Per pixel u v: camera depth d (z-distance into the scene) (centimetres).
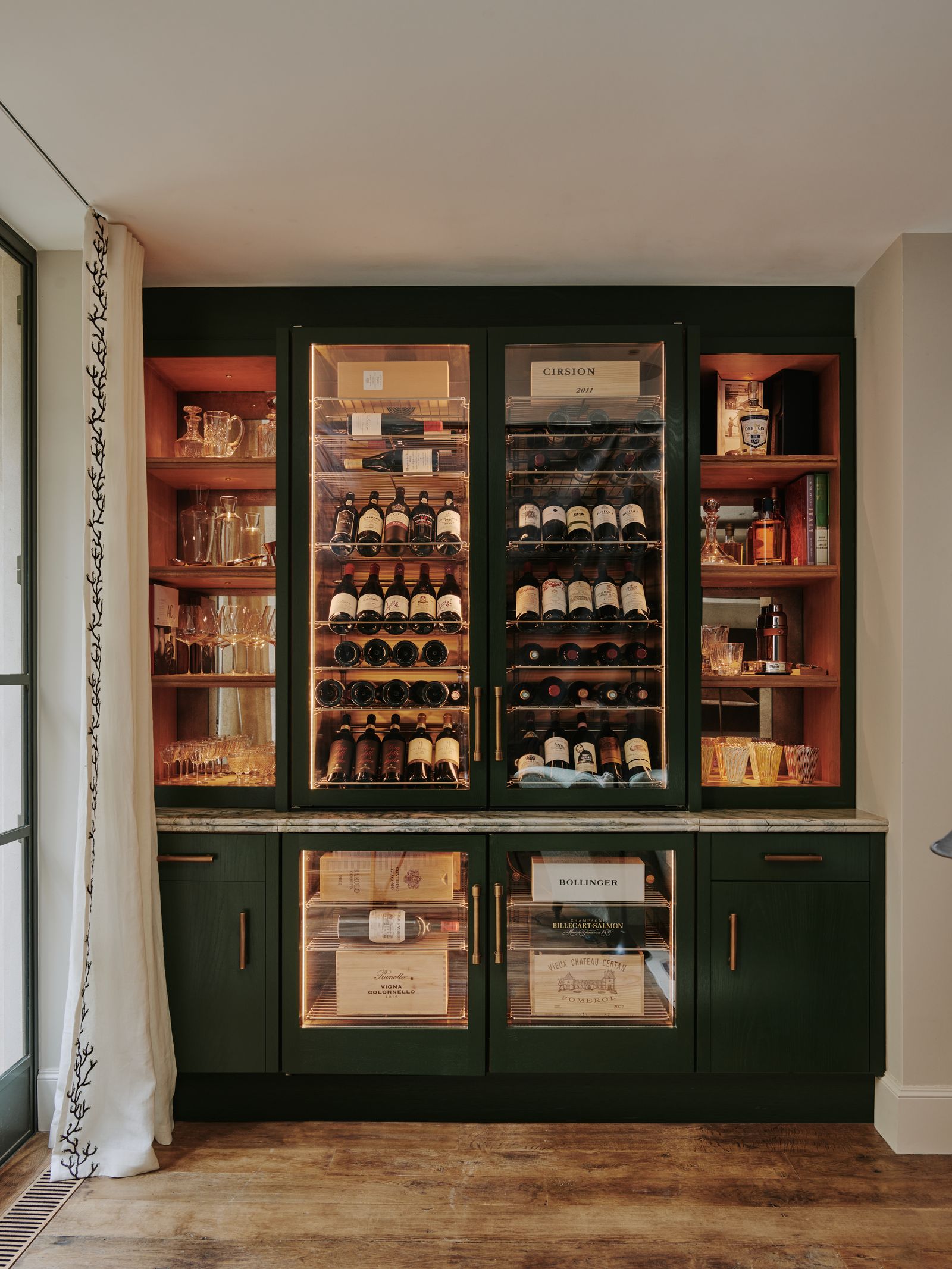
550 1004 227
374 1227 186
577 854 226
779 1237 183
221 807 241
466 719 236
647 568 237
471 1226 186
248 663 248
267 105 168
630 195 200
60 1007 229
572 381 236
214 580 251
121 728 209
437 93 164
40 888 230
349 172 191
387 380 238
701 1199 196
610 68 157
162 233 219
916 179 194
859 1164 211
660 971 227
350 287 248
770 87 162
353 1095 232
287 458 234
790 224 214
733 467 246
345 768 236
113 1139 205
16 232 222
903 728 218
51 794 230
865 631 238
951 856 159
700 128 175
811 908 224
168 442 264
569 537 236
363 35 148
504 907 224
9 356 223
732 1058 224
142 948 209
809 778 250
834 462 244
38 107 168
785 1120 231
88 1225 187
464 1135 224
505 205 205
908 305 219
